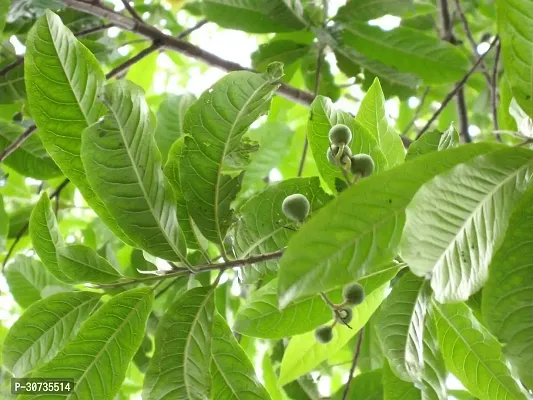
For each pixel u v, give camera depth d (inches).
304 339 25.7
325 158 23.5
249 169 31.1
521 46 18.5
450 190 17.5
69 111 21.4
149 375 21.6
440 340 23.9
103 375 21.8
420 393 23.1
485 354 23.5
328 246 17.6
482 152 17.8
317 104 23.3
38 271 31.2
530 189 18.3
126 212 21.2
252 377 22.7
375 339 29.8
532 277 18.9
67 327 22.5
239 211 23.0
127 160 20.7
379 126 24.6
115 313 21.9
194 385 21.6
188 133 21.1
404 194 17.7
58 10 30.2
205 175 21.6
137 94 20.3
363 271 17.8
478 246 17.8
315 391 29.6
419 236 17.5
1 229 29.6
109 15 30.3
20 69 29.5
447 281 17.7
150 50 31.4
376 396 27.0
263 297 24.0
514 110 23.3
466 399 30.3
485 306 19.1
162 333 21.7
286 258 17.6
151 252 21.7
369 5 31.2
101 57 31.1
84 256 22.1
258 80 20.6
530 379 19.0
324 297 22.6
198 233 25.5
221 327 22.7
